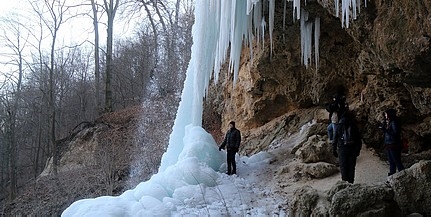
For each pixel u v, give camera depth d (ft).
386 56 27.40
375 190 21.91
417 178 23.67
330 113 37.99
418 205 23.25
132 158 63.46
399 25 24.85
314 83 43.09
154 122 70.64
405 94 33.45
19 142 107.45
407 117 34.76
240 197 30.50
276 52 43.39
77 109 112.98
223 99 61.77
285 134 44.01
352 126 28.45
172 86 84.23
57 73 111.45
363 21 28.32
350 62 39.47
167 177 33.17
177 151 41.01
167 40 93.04
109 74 86.12
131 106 88.58
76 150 73.00
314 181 32.32
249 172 36.55
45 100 102.73
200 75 39.14
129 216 27.45
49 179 67.15
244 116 51.65
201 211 27.96
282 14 38.52
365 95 37.11
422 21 22.75
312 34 40.37
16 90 112.27
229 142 35.76
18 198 65.82
